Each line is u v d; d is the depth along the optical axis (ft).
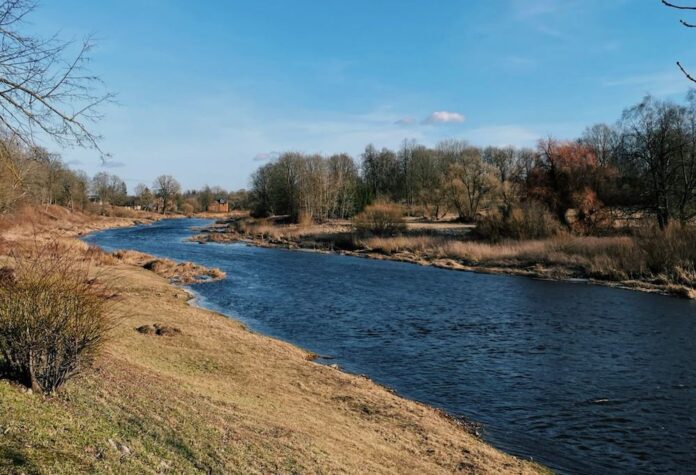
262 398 38.32
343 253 173.58
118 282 85.61
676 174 149.18
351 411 39.58
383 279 118.42
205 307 84.12
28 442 20.61
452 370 53.67
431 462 31.86
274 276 121.60
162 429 26.40
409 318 78.23
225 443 26.71
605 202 162.30
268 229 242.17
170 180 485.15
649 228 125.39
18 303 27.14
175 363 43.60
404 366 54.95
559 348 61.72
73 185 315.58
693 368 53.98
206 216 469.16
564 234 148.97
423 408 42.42
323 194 281.95
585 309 85.20
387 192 339.57
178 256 161.27
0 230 120.88
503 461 33.37
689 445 36.99
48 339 27.35
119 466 21.07
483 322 75.72
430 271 132.36
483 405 44.50
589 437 38.32
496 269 131.54
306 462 26.73
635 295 97.66
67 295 28.84
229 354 50.52
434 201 271.28
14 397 24.99
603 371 53.26
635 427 39.99
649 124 149.69
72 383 29.84
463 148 343.05
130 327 54.08
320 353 59.52
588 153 167.84
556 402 45.03
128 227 311.06
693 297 93.50
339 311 83.10
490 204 246.88
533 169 176.24
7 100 27.94
